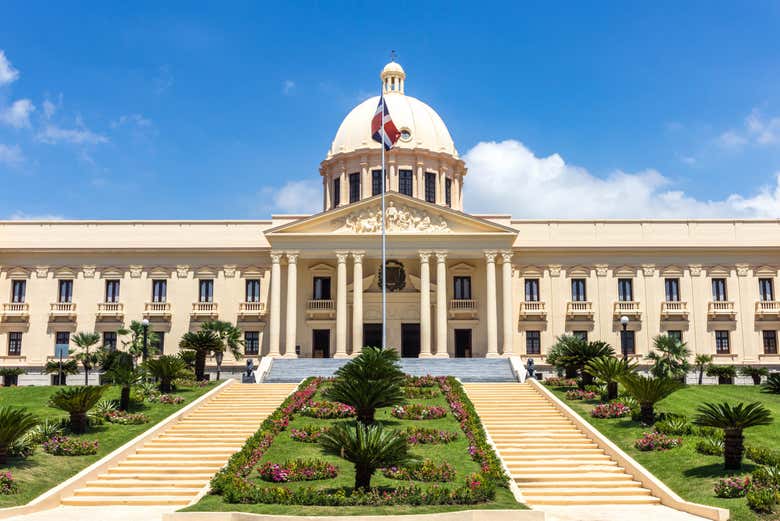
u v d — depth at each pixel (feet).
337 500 78.84
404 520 70.74
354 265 203.31
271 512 75.00
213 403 134.92
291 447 105.29
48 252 217.36
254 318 215.31
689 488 88.94
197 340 162.40
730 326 213.87
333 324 213.87
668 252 216.74
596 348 150.82
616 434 112.98
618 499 88.38
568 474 96.73
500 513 73.05
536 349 213.25
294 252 203.72
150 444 109.29
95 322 214.69
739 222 222.69
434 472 90.12
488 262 203.41
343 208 204.03
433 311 213.46
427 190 242.17
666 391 116.37
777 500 79.51
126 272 218.18
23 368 211.61
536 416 125.39
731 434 93.40
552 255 217.36
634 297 215.31
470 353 214.48
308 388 144.56
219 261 218.79
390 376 123.44
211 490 86.63
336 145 251.80
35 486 88.99
